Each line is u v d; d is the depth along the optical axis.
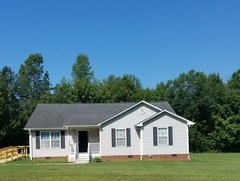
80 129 45.38
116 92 74.94
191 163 38.47
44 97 73.19
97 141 45.53
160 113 43.38
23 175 26.83
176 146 43.44
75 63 93.56
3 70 81.50
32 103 71.75
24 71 89.31
